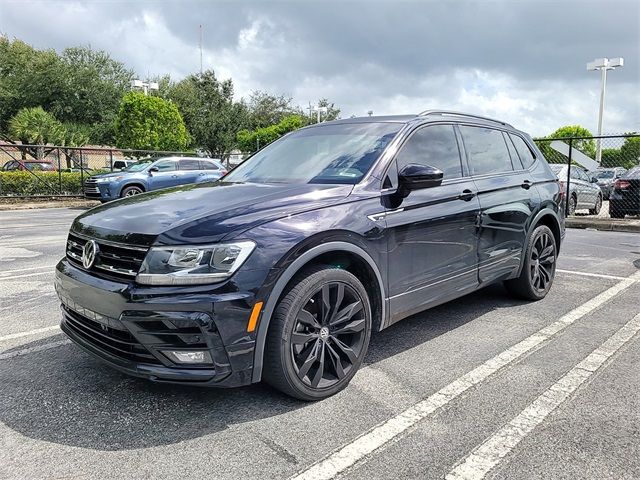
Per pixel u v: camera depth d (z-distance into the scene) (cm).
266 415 285
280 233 281
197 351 261
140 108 2900
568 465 238
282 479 228
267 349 282
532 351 379
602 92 2817
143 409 292
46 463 240
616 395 307
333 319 308
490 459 242
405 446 254
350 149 378
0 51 3850
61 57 3953
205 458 245
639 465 237
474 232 411
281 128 3962
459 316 465
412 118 402
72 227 336
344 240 307
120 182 1536
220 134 3825
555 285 580
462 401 301
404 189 346
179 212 293
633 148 1528
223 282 262
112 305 270
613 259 743
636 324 439
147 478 229
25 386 321
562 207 544
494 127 484
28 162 2483
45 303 505
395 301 347
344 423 277
